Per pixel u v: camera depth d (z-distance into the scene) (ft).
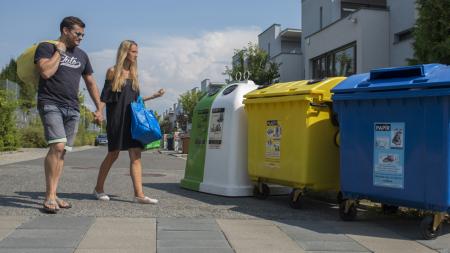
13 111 75.56
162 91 23.17
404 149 16.65
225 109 25.59
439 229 16.26
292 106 21.44
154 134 21.44
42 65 17.89
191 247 14.40
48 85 18.61
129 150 21.81
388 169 17.12
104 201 21.83
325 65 75.20
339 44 70.03
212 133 26.40
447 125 15.52
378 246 15.21
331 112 21.18
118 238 15.11
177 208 20.70
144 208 20.36
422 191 16.12
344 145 18.71
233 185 24.72
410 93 16.25
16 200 21.16
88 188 26.40
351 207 18.76
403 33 64.69
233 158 24.88
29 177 31.01
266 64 96.73
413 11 61.36
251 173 23.94
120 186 27.63
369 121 17.83
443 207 15.61
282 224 18.03
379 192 17.43
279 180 22.29
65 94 18.84
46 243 14.30
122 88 21.40
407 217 19.77
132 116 21.33
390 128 17.10
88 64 20.40
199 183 26.58
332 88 19.30
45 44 18.48
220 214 19.62
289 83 23.52
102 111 21.07
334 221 18.86
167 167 48.49
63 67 18.85
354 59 67.26
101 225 16.74
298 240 15.70
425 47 28.45
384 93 17.08
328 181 21.20
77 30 19.12
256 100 23.38
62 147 18.70
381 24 65.41
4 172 34.65
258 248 14.58
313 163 20.83
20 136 86.69
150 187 28.66
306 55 79.46
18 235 15.12
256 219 18.83
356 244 15.39
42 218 17.54
